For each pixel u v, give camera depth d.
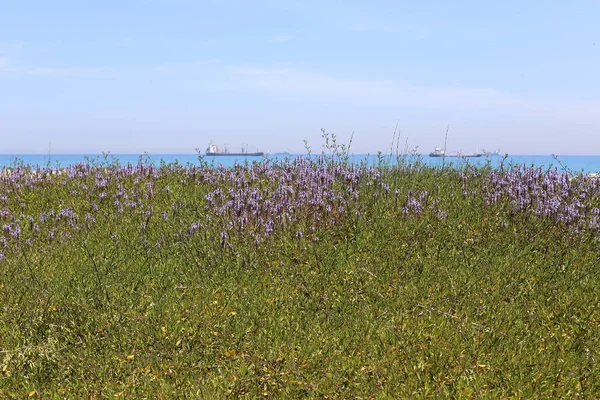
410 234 7.97
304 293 6.54
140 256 7.68
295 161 11.55
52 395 4.82
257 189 9.65
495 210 8.74
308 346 5.25
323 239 7.93
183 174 11.94
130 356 5.21
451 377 4.76
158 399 4.61
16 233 8.44
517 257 7.21
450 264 7.07
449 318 5.78
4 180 11.70
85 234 8.67
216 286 6.71
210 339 5.48
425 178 10.88
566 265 7.01
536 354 5.09
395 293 6.40
